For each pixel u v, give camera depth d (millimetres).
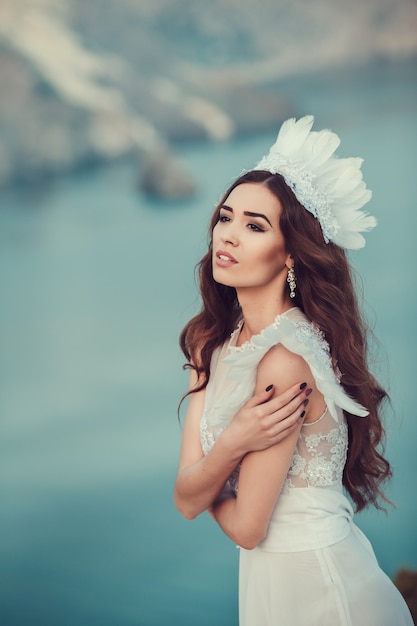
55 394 7258
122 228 7695
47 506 6770
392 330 6809
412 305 6840
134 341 7422
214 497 1979
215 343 2221
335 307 2002
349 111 7547
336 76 7566
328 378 1803
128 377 7281
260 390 1900
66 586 6180
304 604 1950
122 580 6164
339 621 1931
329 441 1988
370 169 7352
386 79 7445
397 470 6180
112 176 7773
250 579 2057
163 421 7109
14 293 7504
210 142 7801
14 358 7309
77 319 7480
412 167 7305
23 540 6586
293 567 1969
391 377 6652
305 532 1971
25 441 7035
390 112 7402
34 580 6305
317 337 1974
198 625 5750
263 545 2010
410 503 6059
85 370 7340
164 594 6020
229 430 1887
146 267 7598
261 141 7797
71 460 6977
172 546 6293
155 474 6906
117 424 7113
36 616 6004
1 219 7680
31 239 7637
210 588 5977
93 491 6852
